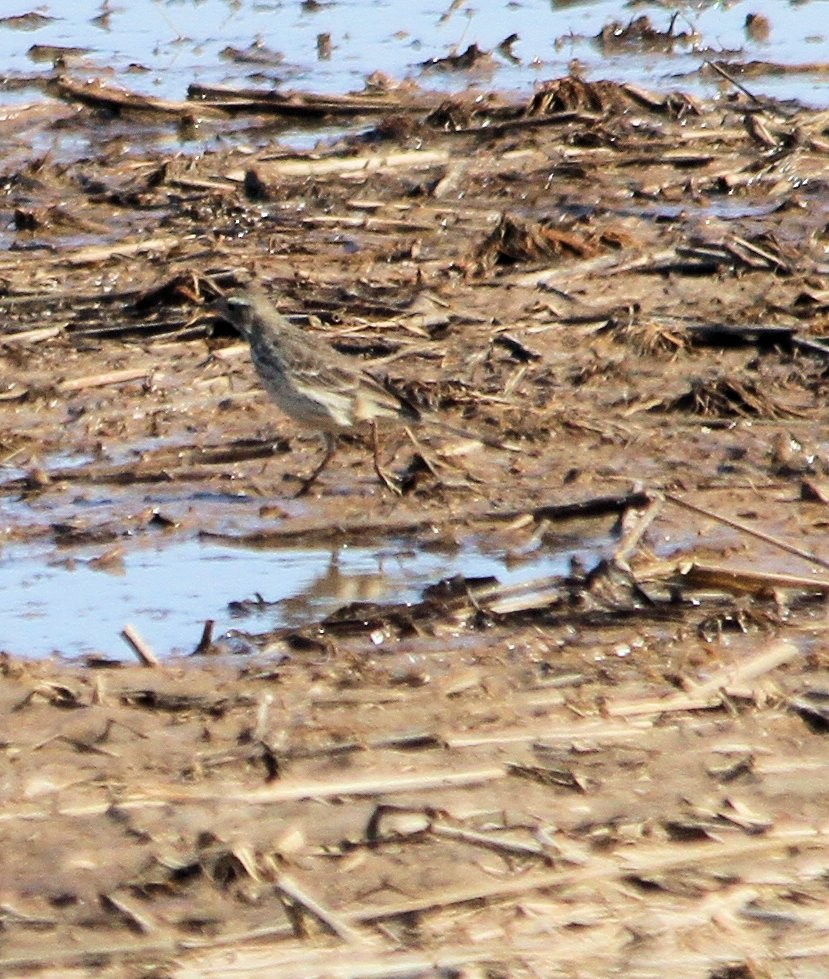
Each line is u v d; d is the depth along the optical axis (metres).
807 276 19.80
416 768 10.19
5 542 14.01
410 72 29.20
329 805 9.84
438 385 16.61
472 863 9.24
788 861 9.26
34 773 10.26
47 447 15.88
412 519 14.24
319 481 15.02
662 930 8.65
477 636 12.07
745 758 10.28
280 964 8.44
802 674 11.33
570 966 8.41
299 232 21.94
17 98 28.02
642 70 29.14
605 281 19.97
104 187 23.73
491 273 20.23
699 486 14.62
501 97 27.14
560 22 32.09
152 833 9.58
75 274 20.56
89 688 11.34
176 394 16.94
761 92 27.61
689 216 22.23
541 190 23.39
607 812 9.75
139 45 30.92
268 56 30.08
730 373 17.17
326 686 11.33
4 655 11.84
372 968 8.39
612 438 15.67
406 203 23.00
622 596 12.52
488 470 15.12
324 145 25.59
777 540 13.02
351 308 18.95
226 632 12.34
